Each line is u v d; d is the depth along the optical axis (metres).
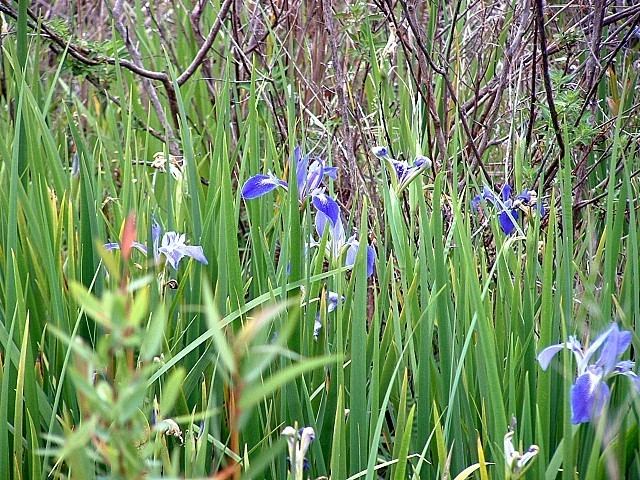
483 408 2.02
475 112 2.90
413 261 2.28
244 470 1.94
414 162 2.20
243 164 2.35
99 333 2.19
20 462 1.99
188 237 2.46
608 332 1.81
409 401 2.15
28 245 2.26
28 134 2.42
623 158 2.12
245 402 1.47
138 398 1.45
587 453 1.98
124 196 2.37
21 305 2.10
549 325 2.00
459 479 1.87
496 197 2.34
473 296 1.92
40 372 2.13
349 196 2.74
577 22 3.11
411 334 2.05
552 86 2.84
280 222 2.37
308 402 2.04
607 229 2.09
